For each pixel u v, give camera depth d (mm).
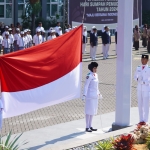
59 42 10797
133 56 31562
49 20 38438
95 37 29500
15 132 12797
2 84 9727
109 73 24516
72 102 17234
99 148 9648
